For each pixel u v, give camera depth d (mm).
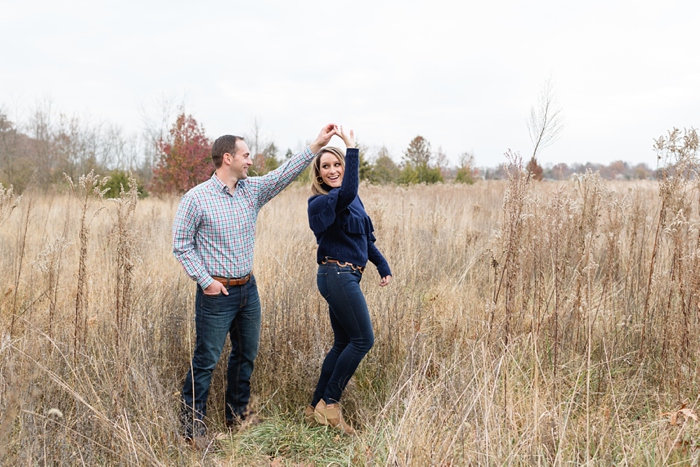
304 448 3234
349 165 3137
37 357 3090
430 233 7559
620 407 3125
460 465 2498
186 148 17281
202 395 3316
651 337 3814
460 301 4695
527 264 4152
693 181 3779
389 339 4004
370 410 3490
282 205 10062
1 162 20438
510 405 2852
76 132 22281
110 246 5344
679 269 3646
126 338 3281
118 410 2816
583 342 3811
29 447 2436
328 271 3330
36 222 7891
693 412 2955
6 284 4898
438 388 3109
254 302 3459
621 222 4551
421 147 29719
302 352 3916
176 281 5016
